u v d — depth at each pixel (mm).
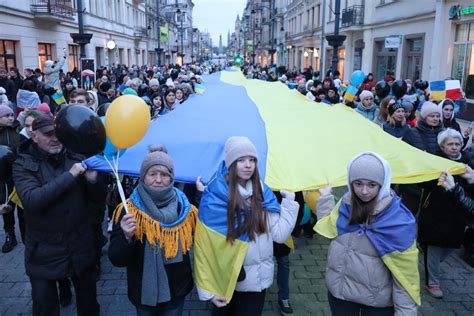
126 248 2744
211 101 6352
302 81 13219
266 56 70312
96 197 3295
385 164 2682
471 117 15117
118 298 4453
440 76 16719
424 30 18375
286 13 55094
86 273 3367
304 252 5578
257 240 2906
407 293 2645
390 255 2652
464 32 15703
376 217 2707
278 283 4152
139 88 10133
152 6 59344
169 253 2783
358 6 25734
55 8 23516
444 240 4289
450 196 3742
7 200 4633
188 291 2982
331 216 2939
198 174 3494
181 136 4117
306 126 4504
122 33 40781
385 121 7047
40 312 3219
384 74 23125
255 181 2916
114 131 2992
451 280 4855
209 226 2914
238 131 4254
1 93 9516
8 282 4770
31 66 21734
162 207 2854
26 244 3180
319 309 4262
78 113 2791
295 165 3600
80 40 14922
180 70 25000
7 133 5500
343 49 29688
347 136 4219
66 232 3148
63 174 3012
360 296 2764
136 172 3449
